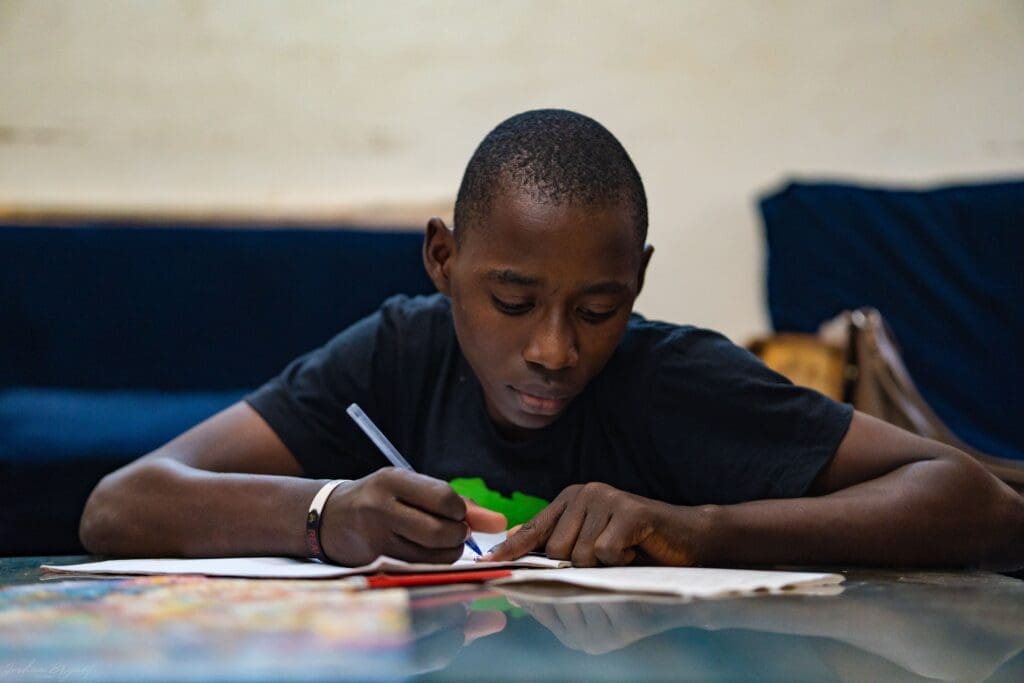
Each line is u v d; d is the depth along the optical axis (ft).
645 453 4.90
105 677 1.86
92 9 10.94
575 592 3.02
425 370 5.16
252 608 2.59
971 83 11.13
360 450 5.17
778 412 4.57
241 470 4.86
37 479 7.70
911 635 2.48
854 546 4.08
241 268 9.94
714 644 2.29
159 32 11.00
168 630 2.29
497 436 4.93
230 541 4.10
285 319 9.93
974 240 10.18
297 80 11.10
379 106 11.14
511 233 4.01
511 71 11.13
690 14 11.08
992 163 11.11
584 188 4.01
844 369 8.59
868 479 4.46
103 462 7.75
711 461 4.66
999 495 4.37
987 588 3.33
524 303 4.07
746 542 3.92
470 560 3.92
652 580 3.14
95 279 9.84
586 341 4.12
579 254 3.97
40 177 10.90
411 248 10.13
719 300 10.95
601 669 2.01
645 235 4.32
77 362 9.75
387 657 2.05
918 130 11.14
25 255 9.81
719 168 11.08
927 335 9.91
